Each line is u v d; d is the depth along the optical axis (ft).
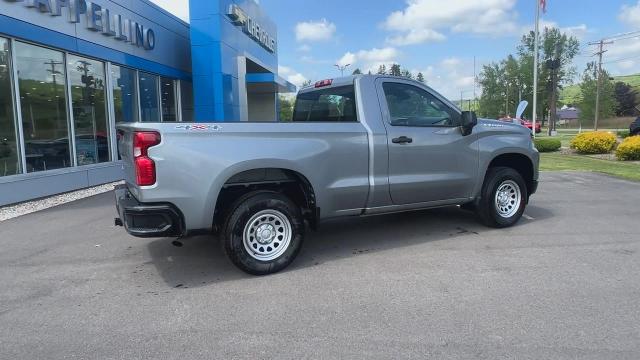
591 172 45.42
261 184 17.07
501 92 266.57
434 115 20.30
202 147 15.17
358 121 18.54
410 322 12.59
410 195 19.44
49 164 35.88
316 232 22.29
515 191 22.44
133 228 14.84
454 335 11.82
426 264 17.31
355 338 11.76
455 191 20.72
